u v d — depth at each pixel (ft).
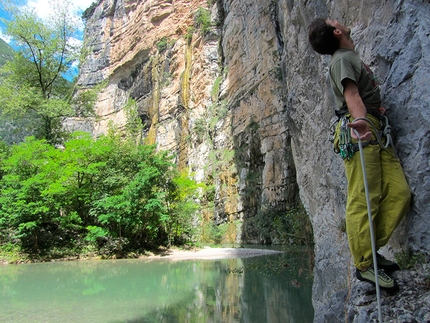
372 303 6.07
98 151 46.96
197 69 119.24
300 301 17.07
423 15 6.82
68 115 69.87
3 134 87.61
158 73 142.31
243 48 90.27
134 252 42.01
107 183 44.11
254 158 78.18
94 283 23.34
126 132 138.00
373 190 6.12
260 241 66.18
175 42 138.41
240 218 77.56
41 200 41.11
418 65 6.57
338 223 11.02
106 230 41.32
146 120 146.92
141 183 42.06
